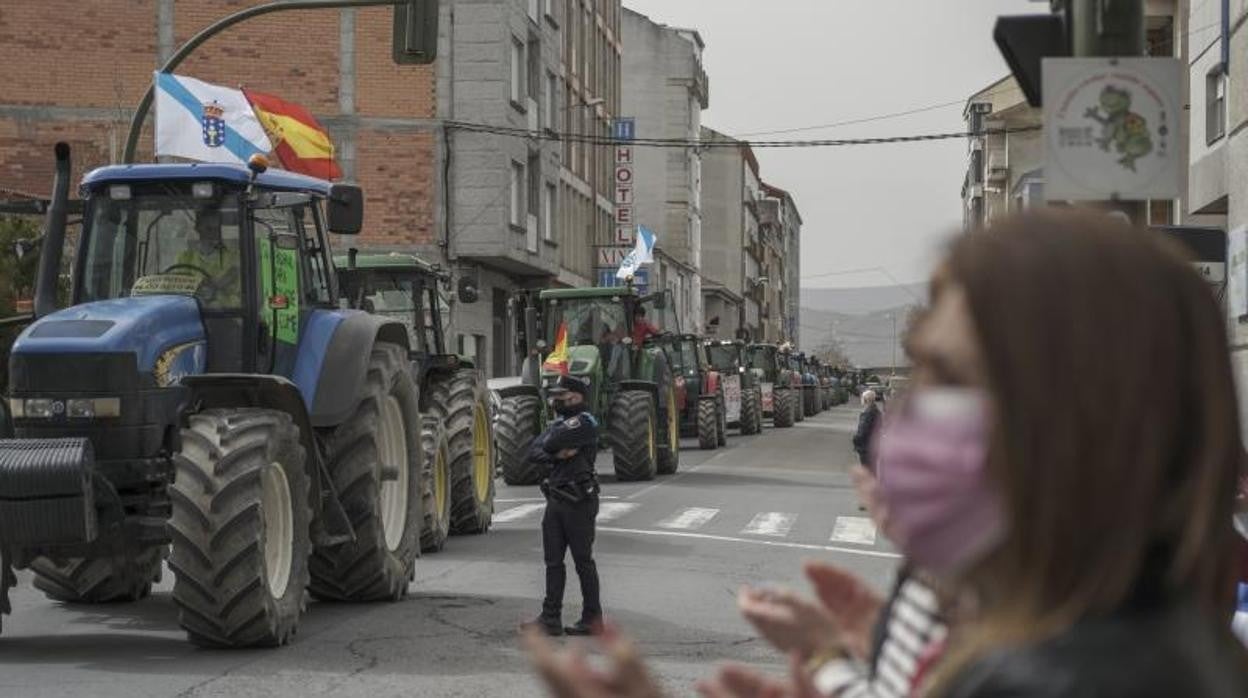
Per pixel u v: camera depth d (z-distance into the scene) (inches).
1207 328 54.3
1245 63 845.8
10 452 375.2
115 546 399.2
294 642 408.5
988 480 53.4
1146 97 203.0
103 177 439.5
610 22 2491.4
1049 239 54.6
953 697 53.6
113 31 1537.9
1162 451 52.8
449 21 1619.1
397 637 417.4
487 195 1620.3
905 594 65.8
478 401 731.4
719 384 1622.8
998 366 53.4
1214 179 936.3
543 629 429.7
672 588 528.1
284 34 1579.7
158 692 338.3
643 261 1845.5
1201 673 51.8
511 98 1653.5
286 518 408.5
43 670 366.0
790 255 6417.3
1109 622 52.6
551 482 430.6
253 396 417.7
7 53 1523.1
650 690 60.1
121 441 400.8
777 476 1152.8
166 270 439.2
